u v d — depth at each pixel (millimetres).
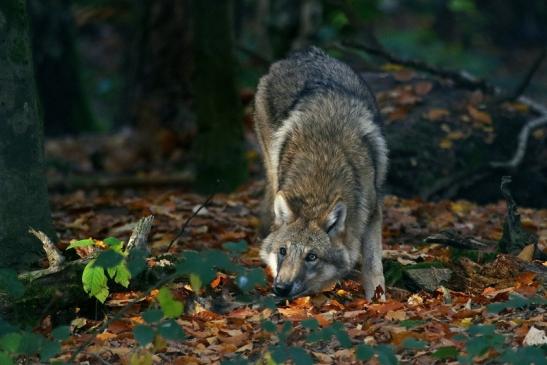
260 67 21078
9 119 9969
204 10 17188
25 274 9344
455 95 17906
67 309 9453
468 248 11586
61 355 8547
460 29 42875
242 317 9469
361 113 11188
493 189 16844
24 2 10102
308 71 12414
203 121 17531
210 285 10016
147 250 9852
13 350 7352
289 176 10719
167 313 7375
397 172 16625
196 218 13953
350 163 10625
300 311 9602
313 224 10086
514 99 17766
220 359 8469
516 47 43156
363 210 10531
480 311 9180
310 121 11102
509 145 17234
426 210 14734
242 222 13953
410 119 17203
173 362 8336
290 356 7312
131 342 8883
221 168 17453
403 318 9195
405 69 18422
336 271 10180
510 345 8250
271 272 10883
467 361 7332
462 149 16953
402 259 11242
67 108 28844
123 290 9766
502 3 44188
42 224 10320
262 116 13008
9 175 9992
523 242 11102
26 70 10117
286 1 24922
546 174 17016
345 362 8211
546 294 9789
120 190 19625
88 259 9555
